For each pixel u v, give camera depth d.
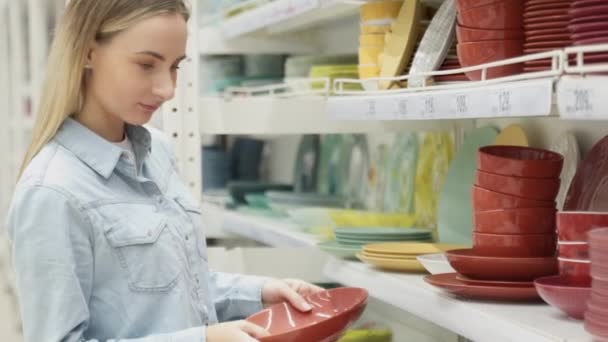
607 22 1.23
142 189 1.72
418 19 2.01
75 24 1.61
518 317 1.46
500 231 1.66
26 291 1.54
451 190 2.39
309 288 1.92
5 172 5.01
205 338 1.53
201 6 3.68
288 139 4.45
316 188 3.91
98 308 1.61
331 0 2.21
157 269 1.65
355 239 2.29
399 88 2.04
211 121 2.59
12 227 1.57
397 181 3.01
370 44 2.20
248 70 3.82
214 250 2.67
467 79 1.83
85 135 1.65
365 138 3.40
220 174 4.54
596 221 1.42
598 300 1.25
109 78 1.59
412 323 2.79
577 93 1.15
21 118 4.71
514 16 1.56
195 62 2.56
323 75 2.66
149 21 1.55
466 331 1.56
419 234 2.32
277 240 2.82
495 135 2.27
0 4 4.93
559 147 2.03
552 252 1.67
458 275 1.73
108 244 1.61
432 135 2.72
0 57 4.98
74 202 1.57
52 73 1.65
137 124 1.65
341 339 2.44
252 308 1.93
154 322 1.64
